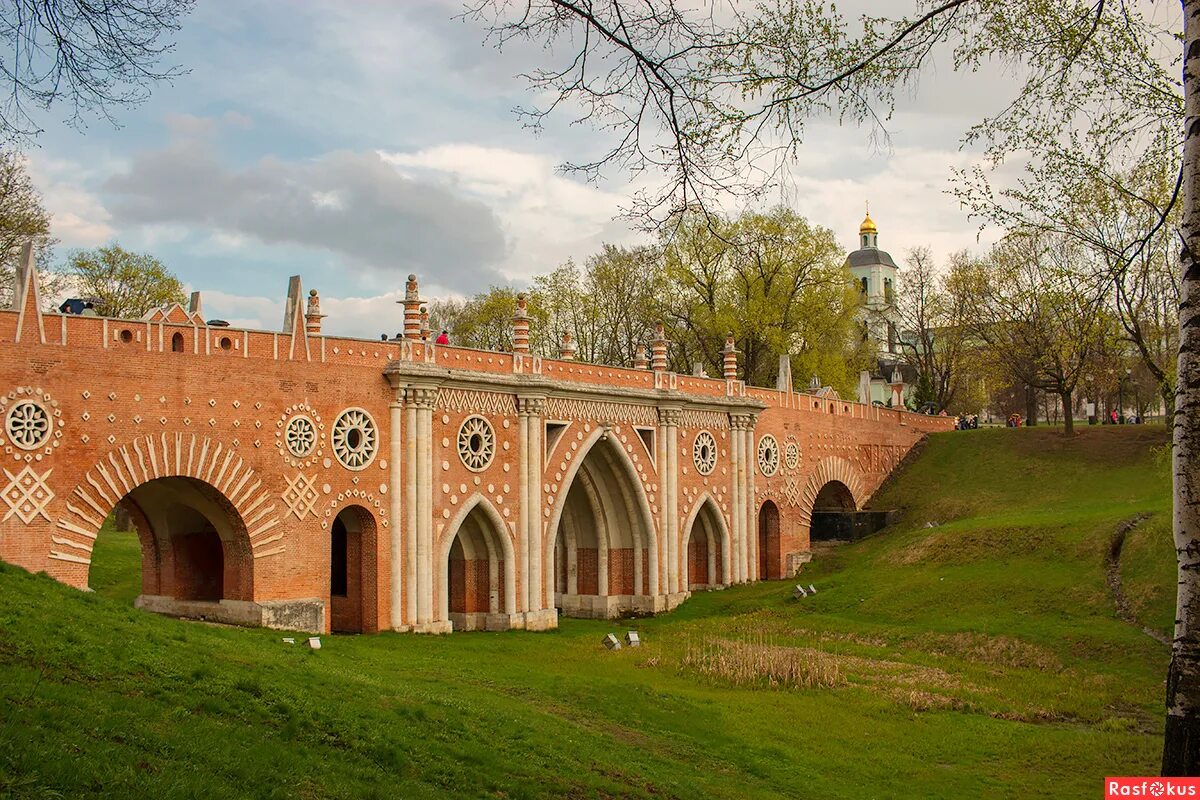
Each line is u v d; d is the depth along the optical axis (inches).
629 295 3129.9
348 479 1610.5
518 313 1942.7
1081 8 690.8
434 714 908.0
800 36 618.5
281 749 674.2
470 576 1891.0
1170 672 517.7
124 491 1352.1
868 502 2822.3
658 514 2214.6
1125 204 1063.6
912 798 956.0
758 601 2145.7
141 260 2775.6
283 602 1502.2
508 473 1871.3
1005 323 2265.0
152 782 534.3
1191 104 523.2
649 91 553.6
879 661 1608.0
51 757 524.7
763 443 2514.8
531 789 746.8
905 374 4229.8
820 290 2871.6
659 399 2209.6
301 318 1565.0
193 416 1427.2
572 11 529.3
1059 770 1061.1
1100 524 1996.8
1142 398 3720.5
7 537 1246.3
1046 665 1541.6
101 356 1339.8
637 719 1130.7
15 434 1257.4
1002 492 2625.5
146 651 864.3
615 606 2197.3
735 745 1078.4
